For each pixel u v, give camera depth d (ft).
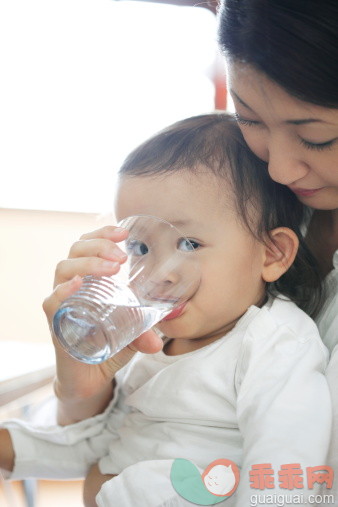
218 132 3.32
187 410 3.16
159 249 2.84
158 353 3.48
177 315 3.11
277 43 2.45
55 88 10.02
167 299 2.83
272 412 2.76
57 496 5.25
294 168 2.76
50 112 10.04
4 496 4.26
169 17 9.72
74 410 3.59
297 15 2.42
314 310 3.47
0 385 4.49
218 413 3.10
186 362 3.26
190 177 3.12
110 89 10.07
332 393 2.82
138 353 3.64
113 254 2.81
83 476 3.64
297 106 2.53
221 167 3.18
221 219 3.10
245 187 3.19
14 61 9.98
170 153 3.21
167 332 3.18
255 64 2.53
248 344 3.07
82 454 3.58
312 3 2.40
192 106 9.97
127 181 3.22
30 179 10.05
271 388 2.87
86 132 10.10
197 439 3.11
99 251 2.84
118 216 3.26
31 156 10.06
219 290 3.10
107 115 10.11
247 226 3.16
